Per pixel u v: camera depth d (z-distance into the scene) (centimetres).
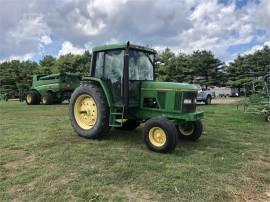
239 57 4688
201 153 599
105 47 698
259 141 723
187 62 4331
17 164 517
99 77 717
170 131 582
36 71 4866
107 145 645
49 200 384
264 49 4700
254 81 1255
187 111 635
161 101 652
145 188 421
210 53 4538
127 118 697
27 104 2020
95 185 426
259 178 472
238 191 423
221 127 916
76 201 382
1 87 4953
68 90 1995
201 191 414
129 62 677
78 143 661
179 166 512
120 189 417
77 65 4447
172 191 412
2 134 758
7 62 5247
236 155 593
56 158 544
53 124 929
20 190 413
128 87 662
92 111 718
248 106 1268
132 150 607
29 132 785
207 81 4550
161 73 4053
